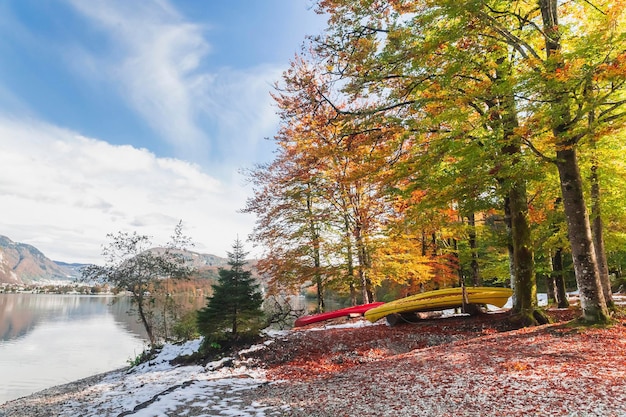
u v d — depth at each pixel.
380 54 9.16
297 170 18.78
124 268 19.25
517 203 11.61
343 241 18.45
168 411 6.45
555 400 5.16
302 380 8.80
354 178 11.39
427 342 11.26
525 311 11.18
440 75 8.93
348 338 12.46
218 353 12.62
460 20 8.47
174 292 20.91
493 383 6.19
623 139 10.66
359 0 9.20
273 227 20.27
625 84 8.44
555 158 9.81
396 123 10.10
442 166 11.45
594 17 9.23
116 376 13.88
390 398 6.14
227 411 6.34
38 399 11.46
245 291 13.50
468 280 25.28
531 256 11.48
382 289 35.88
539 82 7.86
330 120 11.03
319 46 9.93
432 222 14.01
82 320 48.09
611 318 9.31
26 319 48.62
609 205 12.27
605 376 5.92
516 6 10.14
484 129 10.62
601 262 11.46
